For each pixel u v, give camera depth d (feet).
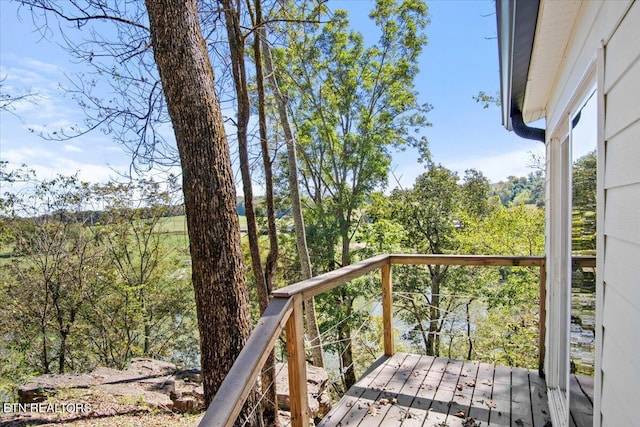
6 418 13.04
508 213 41.73
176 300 38.06
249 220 14.07
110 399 14.55
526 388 9.39
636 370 3.04
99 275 33.53
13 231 30.37
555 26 5.92
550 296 8.87
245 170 13.80
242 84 13.44
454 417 8.09
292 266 42.01
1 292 30.19
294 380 6.37
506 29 5.23
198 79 9.25
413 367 10.76
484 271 40.16
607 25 3.94
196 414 14.30
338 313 38.11
